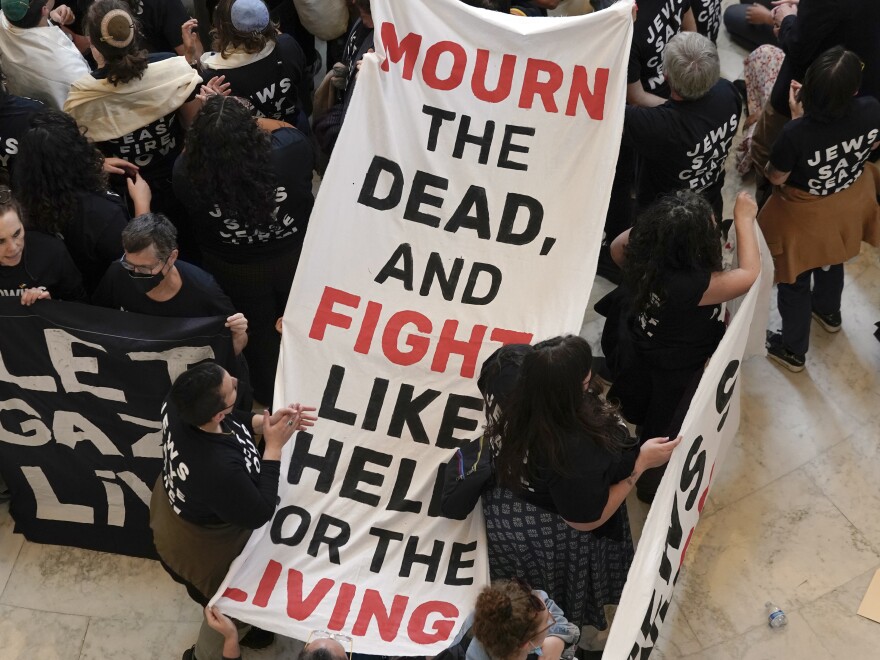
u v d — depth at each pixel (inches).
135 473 149.9
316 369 136.8
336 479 134.0
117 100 150.8
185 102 156.0
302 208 149.9
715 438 140.6
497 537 130.6
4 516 162.6
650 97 177.8
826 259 168.2
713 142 158.7
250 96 160.2
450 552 131.6
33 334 136.8
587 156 139.3
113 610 152.1
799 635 149.0
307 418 134.1
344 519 132.6
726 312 144.9
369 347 137.3
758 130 194.9
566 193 139.4
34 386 141.7
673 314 136.5
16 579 155.3
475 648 112.2
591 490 115.8
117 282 135.4
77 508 155.4
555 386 109.0
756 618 151.2
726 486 167.2
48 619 150.7
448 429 135.3
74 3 199.2
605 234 195.6
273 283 155.3
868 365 184.7
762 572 156.3
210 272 155.1
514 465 115.9
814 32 174.2
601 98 139.2
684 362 142.3
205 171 133.7
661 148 159.2
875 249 202.7
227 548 127.6
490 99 139.6
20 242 129.8
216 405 115.3
